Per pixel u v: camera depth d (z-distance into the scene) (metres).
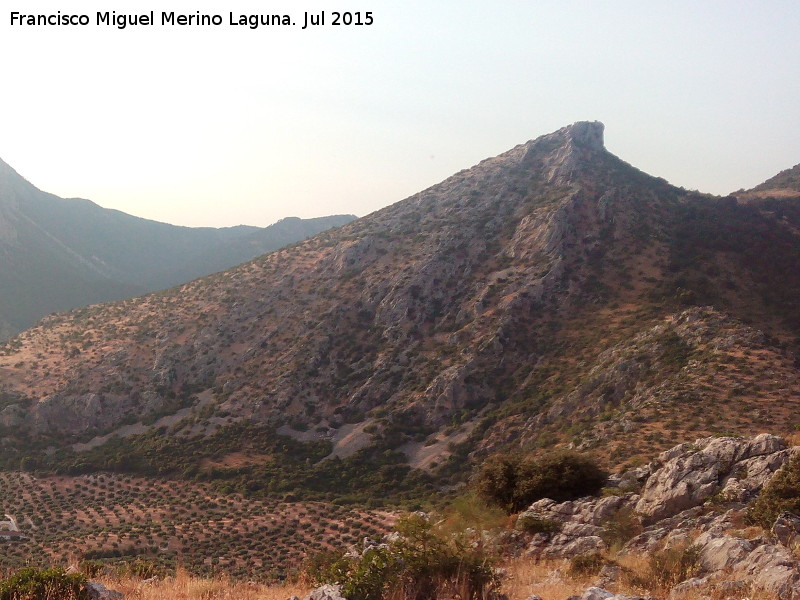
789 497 15.88
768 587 11.41
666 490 20.28
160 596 12.85
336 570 12.38
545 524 19.67
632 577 13.80
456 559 12.02
